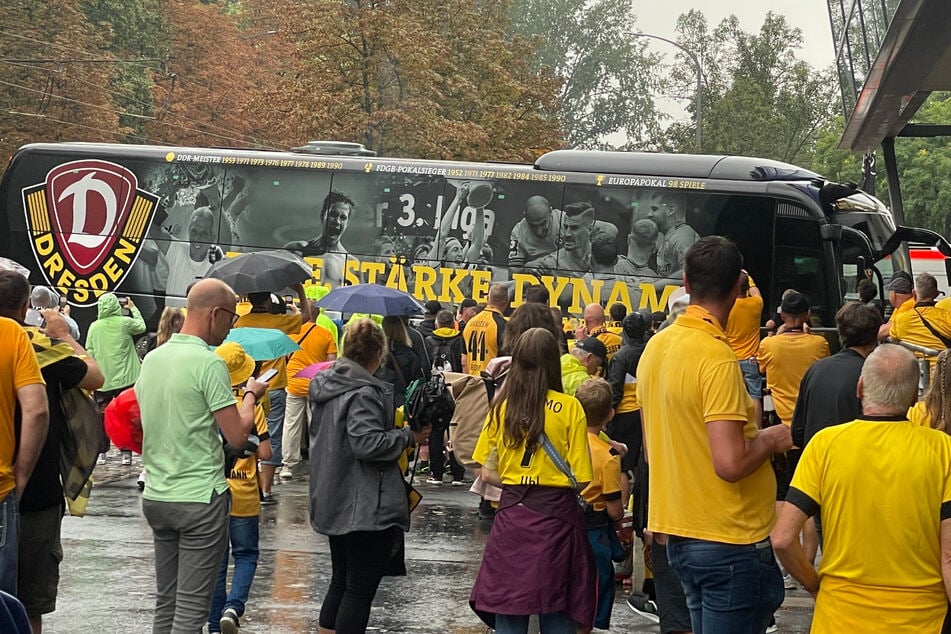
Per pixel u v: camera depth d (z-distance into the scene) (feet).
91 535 36.40
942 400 17.67
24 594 21.62
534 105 154.61
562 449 19.93
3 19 162.40
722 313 17.54
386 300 38.63
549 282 60.54
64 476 22.07
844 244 57.21
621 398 34.09
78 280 66.54
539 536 19.72
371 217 63.16
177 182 65.67
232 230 64.80
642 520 23.00
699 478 17.03
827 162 181.47
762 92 244.01
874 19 61.77
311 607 28.53
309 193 64.03
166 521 21.43
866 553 15.11
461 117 141.49
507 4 165.27
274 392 47.14
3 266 23.06
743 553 16.96
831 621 15.30
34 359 20.24
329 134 127.54
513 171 61.52
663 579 21.77
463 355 45.47
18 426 20.43
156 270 65.72
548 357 20.13
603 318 42.29
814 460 15.49
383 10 126.72
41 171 67.15
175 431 21.42
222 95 197.57
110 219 66.33
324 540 36.35
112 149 66.69
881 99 69.41
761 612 17.16
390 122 127.95
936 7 49.65
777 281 57.36
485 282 61.36
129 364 52.16
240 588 25.58
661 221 59.26
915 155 164.04
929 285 39.75
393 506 22.25
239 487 25.59
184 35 201.57
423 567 33.27
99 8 183.83
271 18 230.68
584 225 60.29
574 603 19.83
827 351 34.30
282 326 35.27
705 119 246.27
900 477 15.06
